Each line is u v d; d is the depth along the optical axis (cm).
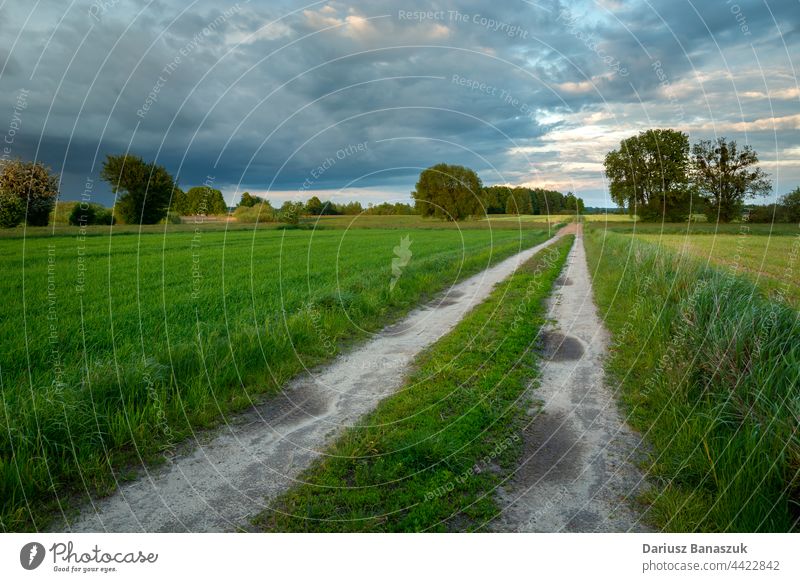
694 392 511
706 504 355
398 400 577
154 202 4066
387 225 4506
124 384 534
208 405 552
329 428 516
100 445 449
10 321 823
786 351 489
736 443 391
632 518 353
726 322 562
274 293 1123
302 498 387
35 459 406
